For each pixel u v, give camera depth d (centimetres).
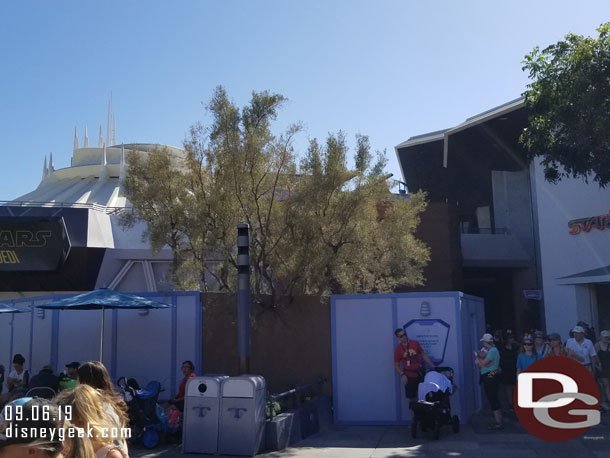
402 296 1330
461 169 3803
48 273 2786
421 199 1794
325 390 1362
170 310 1420
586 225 2355
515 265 3372
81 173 4597
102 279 2953
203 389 1020
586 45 1516
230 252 1379
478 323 1617
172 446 1071
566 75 1538
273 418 1059
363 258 1478
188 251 1442
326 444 1084
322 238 1401
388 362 1320
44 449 298
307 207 1388
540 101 1593
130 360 1413
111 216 3033
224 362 1389
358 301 1352
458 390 1266
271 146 1408
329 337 1374
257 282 1392
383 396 1313
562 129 1555
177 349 1405
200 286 1570
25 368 1581
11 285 2792
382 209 1811
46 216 2727
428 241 2678
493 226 3872
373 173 1493
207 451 1001
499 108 2919
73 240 2809
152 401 1080
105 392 483
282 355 1384
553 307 2517
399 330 1235
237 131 1390
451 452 973
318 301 1387
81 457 338
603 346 1318
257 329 1391
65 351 1455
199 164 1437
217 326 1402
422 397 1105
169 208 1442
